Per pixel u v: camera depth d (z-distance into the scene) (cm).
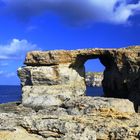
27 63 5681
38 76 5456
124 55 5372
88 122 3547
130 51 5347
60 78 5475
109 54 5525
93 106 4038
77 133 3294
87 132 3272
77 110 4134
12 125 3541
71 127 3422
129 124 3550
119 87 5644
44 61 5559
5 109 4947
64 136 3219
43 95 5106
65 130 3412
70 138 3153
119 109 3991
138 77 5256
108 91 6088
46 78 5444
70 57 5578
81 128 3378
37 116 3734
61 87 5400
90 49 5594
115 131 3350
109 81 5944
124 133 3312
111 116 3853
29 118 3622
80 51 5597
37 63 5612
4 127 3475
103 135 3359
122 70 5428
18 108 4944
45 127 3488
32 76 5469
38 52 5622
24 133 3444
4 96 13575
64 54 5575
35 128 3503
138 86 5281
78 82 5775
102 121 3594
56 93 5284
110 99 4178
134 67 5294
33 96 5169
